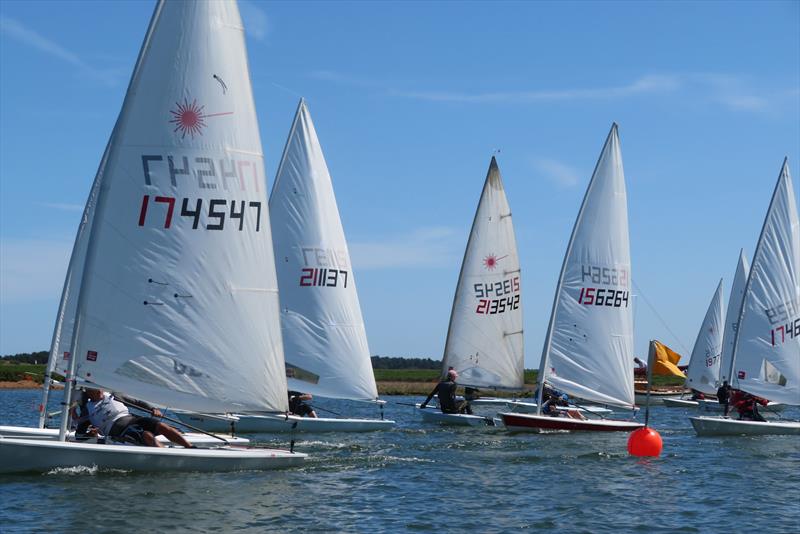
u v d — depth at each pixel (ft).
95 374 84.84
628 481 94.73
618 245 157.69
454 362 190.70
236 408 89.97
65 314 106.42
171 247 87.20
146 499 74.90
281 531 67.67
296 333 151.23
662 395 314.76
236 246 89.66
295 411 149.79
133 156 86.38
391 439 133.80
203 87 88.43
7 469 80.84
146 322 86.43
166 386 87.04
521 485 90.94
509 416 148.36
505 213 191.11
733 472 102.32
